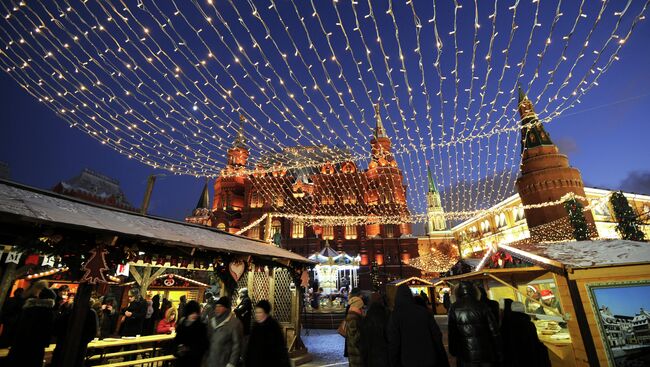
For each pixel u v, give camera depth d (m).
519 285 8.88
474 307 5.07
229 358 5.11
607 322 5.88
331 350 13.38
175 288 17.78
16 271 7.26
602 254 6.51
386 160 54.97
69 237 5.63
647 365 5.61
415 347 4.54
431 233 68.62
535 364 5.35
